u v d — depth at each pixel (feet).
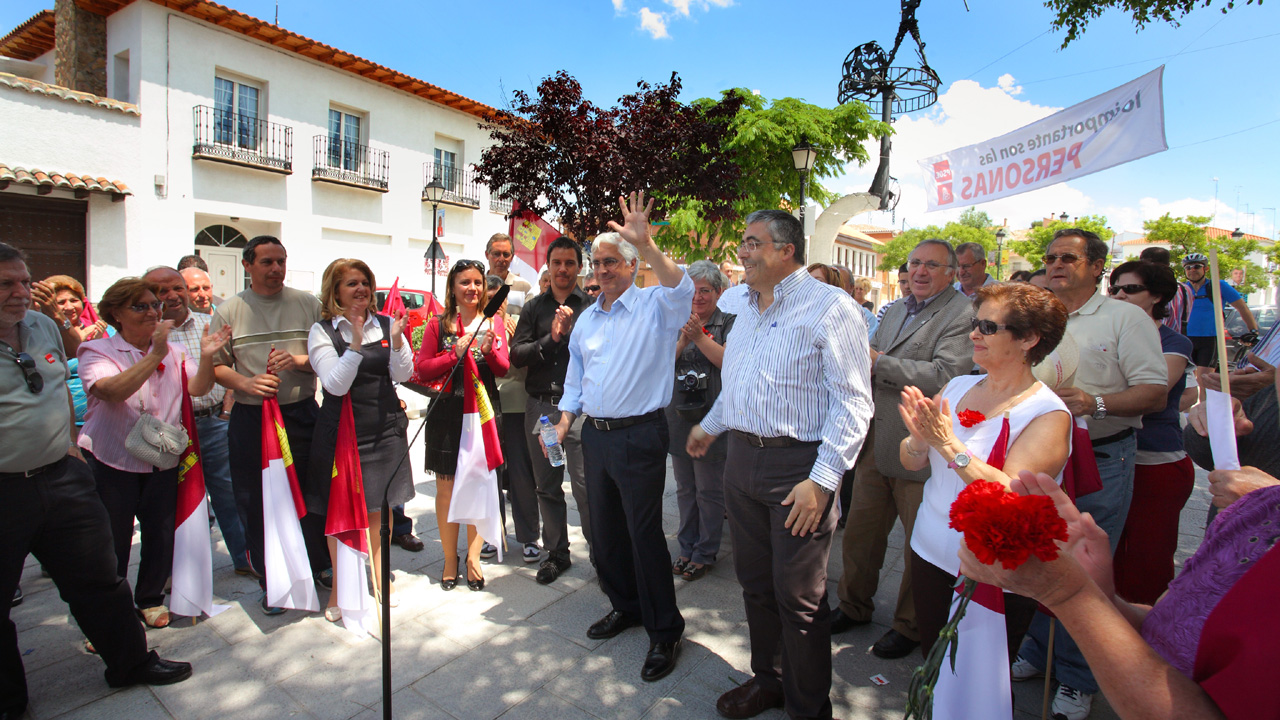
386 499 6.32
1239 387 7.07
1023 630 6.29
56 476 7.86
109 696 8.47
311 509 10.61
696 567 12.14
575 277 12.30
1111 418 8.34
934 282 9.59
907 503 9.22
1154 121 12.47
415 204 52.49
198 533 10.25
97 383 9.18
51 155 34.09
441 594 11.44
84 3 37.96
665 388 9.34
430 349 11.73
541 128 21.81
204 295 13.75
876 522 9.90
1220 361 4.48
